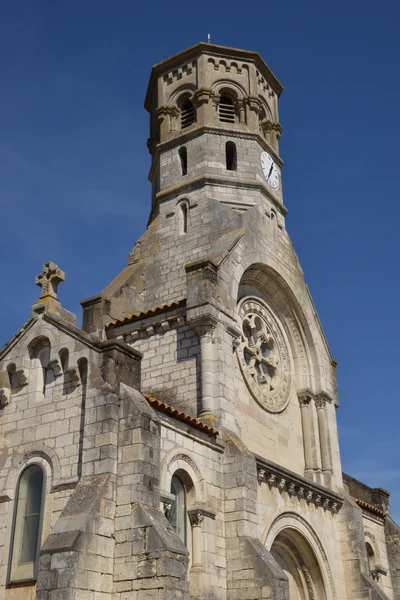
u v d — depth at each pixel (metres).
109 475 21.75
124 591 20.28
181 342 30.67
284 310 38.34
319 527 33.00
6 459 24.84
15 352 26.23
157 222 37.81
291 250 39.25
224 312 30.84
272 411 34.41
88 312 33.47
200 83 40.62
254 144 39.62
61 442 23.77
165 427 25.05
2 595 22.31
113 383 23.17
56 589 19.34
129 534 20.88
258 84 42.38
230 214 35.53
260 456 29.17
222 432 28.11
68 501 21.39
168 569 19.94
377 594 32.75
